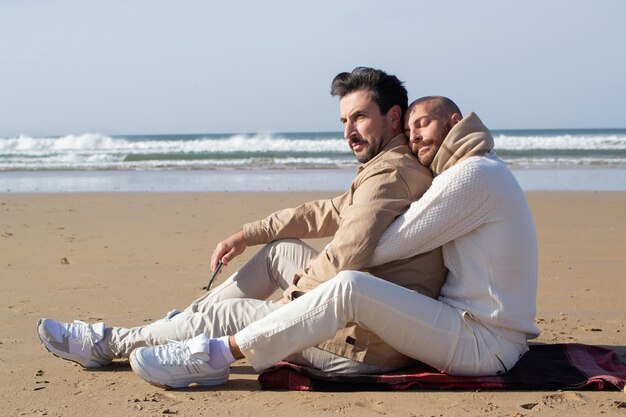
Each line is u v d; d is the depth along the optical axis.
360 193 3.43
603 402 3.22
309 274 3.46
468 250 3.34
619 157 26.09
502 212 3.29
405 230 3.30
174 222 10.57
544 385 3.39
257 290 3.96
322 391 3.42
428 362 3.42
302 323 3.29
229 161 26.84
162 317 5.00
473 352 3.35
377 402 3.25
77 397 3.36
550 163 24.09
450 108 3.53
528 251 3.37
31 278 6.47
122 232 9.56
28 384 3.56
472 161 3.30
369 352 3.45
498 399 3.27
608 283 6.11
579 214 11.09
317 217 3.94
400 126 3.66
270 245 3.96
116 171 23.47
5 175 22.42
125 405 3.24
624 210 11.48
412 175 3.45
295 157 28.48
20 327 4.73
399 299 3.25
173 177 20.53
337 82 3.68
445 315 3.31
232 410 3.16
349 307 3.24
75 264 7.18
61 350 3.73
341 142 35.59
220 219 10.88
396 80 3.66
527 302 3.38
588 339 4.39
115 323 4.83
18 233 9.52
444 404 3.21
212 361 3.43
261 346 3.35
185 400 3.31
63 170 24.30
